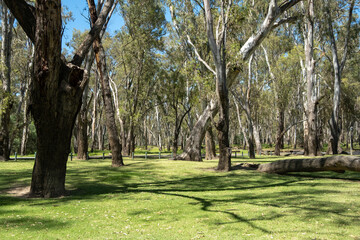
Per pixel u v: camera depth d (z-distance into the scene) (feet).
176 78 103.19
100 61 64.44
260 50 153.17
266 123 252.62
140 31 102.58
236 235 17.21
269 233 17.46
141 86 127.03
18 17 29.45
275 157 110.42
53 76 28.17
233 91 124.88
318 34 134.51
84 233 18.40
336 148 118.93
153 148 237.04
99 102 181.68
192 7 77.66
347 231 17.51
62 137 31.35
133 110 127.95
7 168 60.18
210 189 37.55
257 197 30.55
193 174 53.52
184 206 26.45
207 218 21.63
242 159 95.96
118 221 21.52
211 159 103.65
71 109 31.01
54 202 28.43
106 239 16.98
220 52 56.44
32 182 31.58
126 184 42.34
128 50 112.88
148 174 52.90
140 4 99.86
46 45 26.91
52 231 18.86
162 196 32.12
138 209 25.49
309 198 28.78
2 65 83.35
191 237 17.08
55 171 31.68
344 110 145.59
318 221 19.88
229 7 57.06
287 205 25.62
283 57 125.80
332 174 50.85
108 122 66.74
